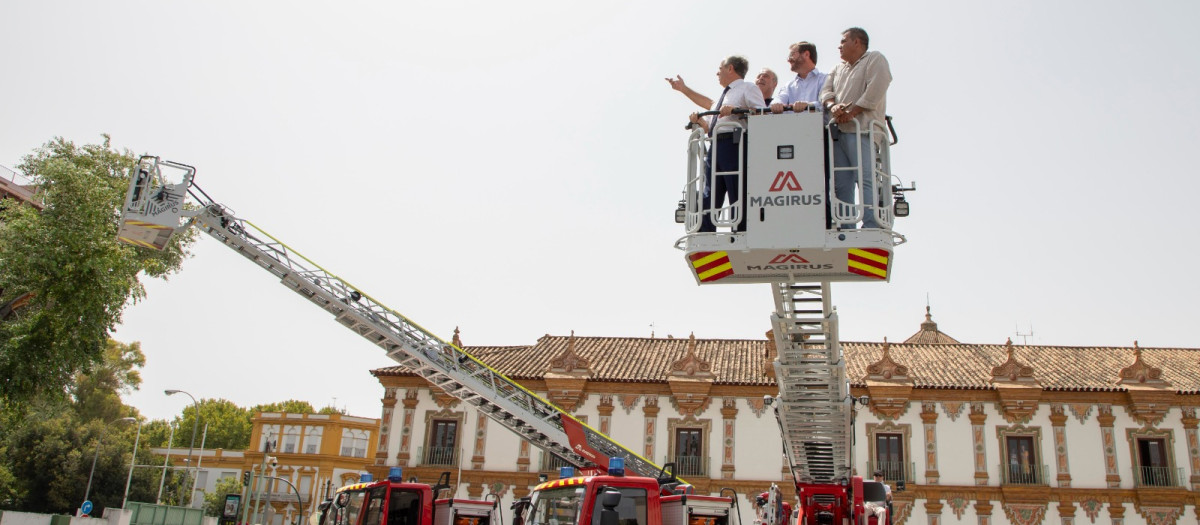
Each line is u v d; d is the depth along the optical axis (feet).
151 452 226.38
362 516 51.31
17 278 79.36
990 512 116.26
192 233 95.30
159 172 56.90
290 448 232.53
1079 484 116.06
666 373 125.90
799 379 50.85
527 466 123.54
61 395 86.33
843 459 61.52
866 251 25.96
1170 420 116.78
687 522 49.21
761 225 26.03
